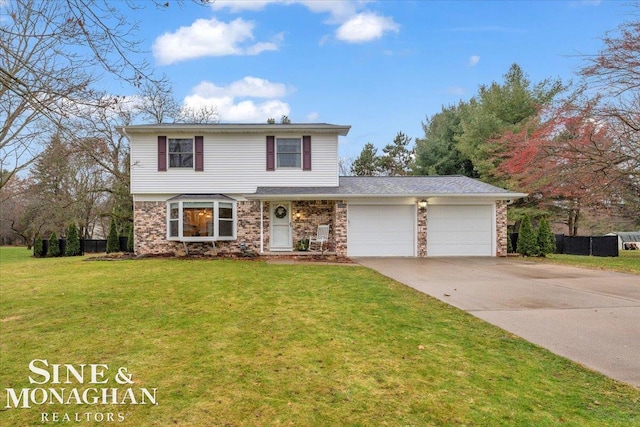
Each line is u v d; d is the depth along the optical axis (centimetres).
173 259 1319
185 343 462
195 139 1462
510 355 421
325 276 933
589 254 1612
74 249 1898
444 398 326
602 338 474
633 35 1219
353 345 453
